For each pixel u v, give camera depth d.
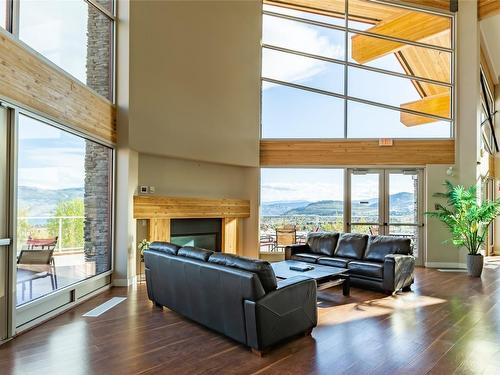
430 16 7.80
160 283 4.12
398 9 7.87
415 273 6.68
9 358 2.90
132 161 5.48
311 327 3.45
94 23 4.96
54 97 3.89
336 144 7.70
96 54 5.02
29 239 3.63
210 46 6.64
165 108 5.88
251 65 7.41
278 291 3.10
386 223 7.69
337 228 7.80
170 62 5.96
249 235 7.55
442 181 7.42
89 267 4.81
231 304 3.15
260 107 7.83
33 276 3.69
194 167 6.76
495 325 3.71
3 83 3.12
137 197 5.57
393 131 7.75
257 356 2.97
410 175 7.66
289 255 6.41
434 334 3.46
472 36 7.48
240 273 3.04
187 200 6.39
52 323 3.73
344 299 4.74
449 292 5.15
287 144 7.74
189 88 6.27
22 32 3.47
